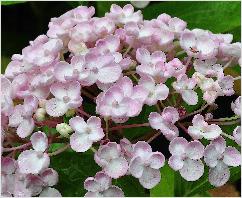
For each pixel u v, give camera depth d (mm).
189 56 364
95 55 349
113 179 361
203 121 336
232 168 361
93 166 369
